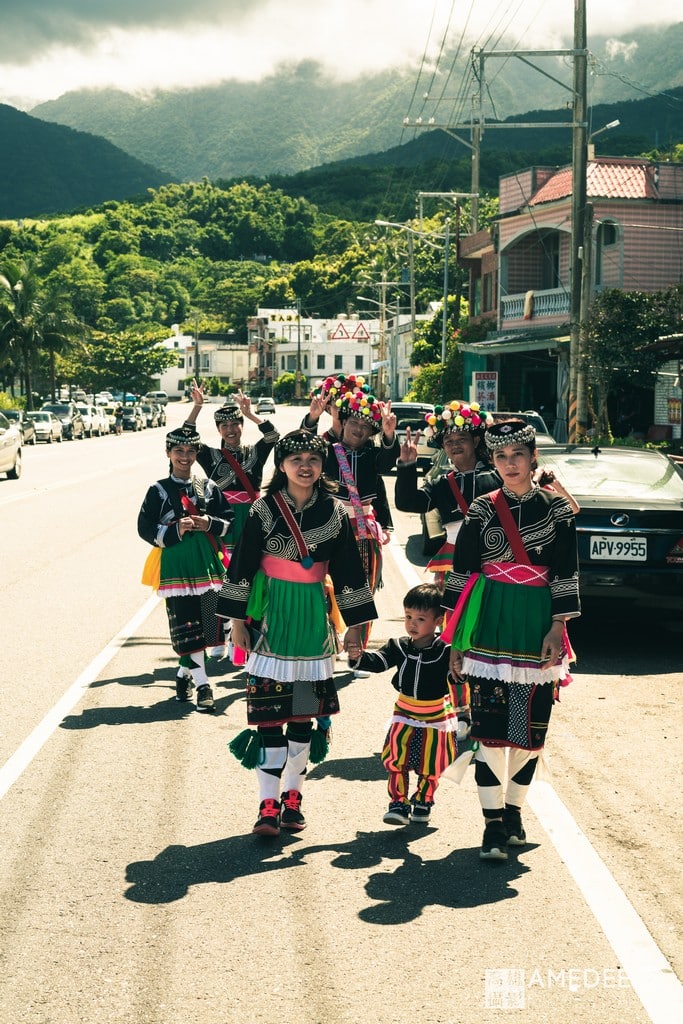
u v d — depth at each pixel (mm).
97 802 5543
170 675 8227
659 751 6391
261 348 144125
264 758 5141
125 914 4305
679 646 9273
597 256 35094
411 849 5000
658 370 27547
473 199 46969
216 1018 3551
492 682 4906
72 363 120125
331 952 3996
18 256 179250
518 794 4996
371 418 7648
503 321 40625
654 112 154250
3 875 4672
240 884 4594
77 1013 3582
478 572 4996
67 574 13039
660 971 3869
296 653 5113
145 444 51625
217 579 7273
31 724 6895
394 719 5320
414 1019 3545
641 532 8555
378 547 7793
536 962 3928
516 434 4855
